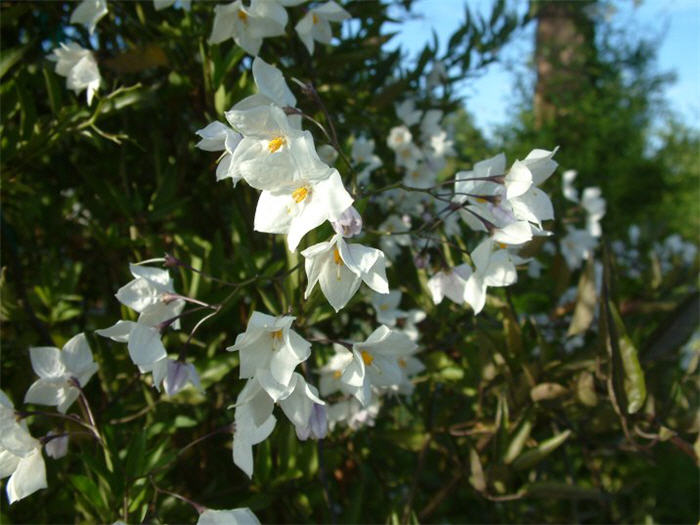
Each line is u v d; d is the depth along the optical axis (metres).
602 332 0.22
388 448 0.29
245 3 0.21
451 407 0.29
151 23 0.25
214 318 0.23
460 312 0.27
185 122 0.27
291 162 0.14
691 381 0.26
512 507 0.33
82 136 0.26
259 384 0.14
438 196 0.17
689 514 0.46
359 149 0.27
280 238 0.23
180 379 0.17
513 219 0.16
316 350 0.24
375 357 0.16
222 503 0.23
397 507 0.24
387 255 0.27
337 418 0.23
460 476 0.26
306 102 0.26
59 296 0.26
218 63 0.22
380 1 0.30
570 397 0.24
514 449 0.22
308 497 0.22
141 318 0.17
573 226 0.40
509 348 0.24
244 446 0.15
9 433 0.16
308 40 0.20
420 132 0.32
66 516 0.23
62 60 0.22
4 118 0.22
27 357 0.25
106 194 0.24
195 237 0.26
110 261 0.28
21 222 0.27
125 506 0.17
